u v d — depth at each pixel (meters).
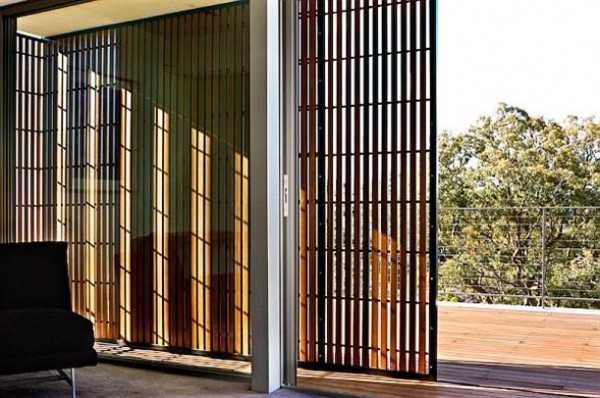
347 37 3.70
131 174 4.04
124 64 4.05
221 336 3.74
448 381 3.51
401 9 3.55
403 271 3.55
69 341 3.08
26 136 4.35
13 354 2.92
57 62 4.26
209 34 3.79
